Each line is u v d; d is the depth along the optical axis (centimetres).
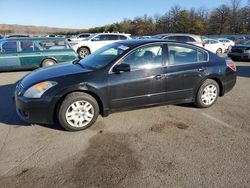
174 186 293
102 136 413
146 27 7681
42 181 300
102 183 297
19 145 382
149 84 468
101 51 518
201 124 465
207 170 323
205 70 521
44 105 405
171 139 405
